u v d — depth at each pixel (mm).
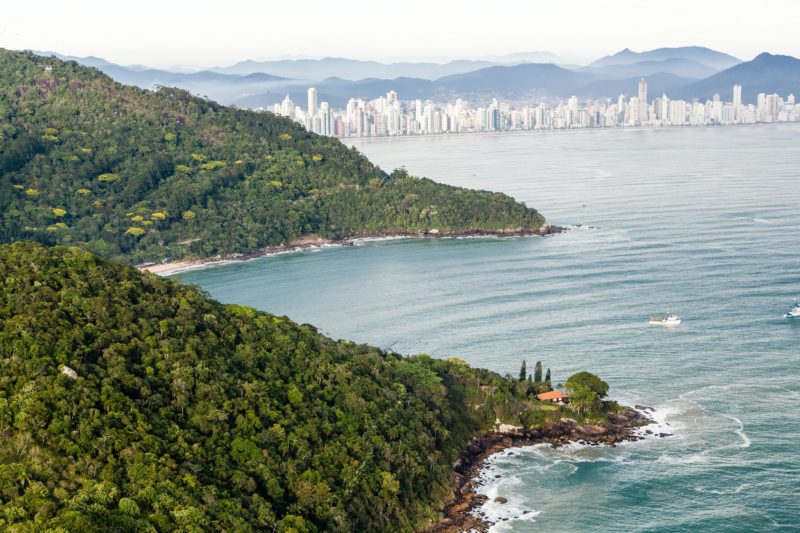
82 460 155250
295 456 176625
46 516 141125
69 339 179750
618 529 172375
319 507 164625
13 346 173000
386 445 186000
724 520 172500
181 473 158250
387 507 174125
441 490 186625
